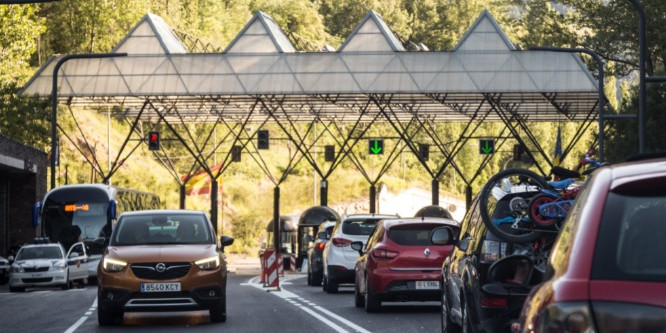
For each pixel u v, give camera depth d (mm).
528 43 113750
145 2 157875
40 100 92062
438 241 22578
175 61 83750
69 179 135375
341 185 174500
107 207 72375
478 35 83500
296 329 27484
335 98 92750
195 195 154250
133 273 28859
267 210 163000
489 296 16969
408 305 36594
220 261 29688
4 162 78688
